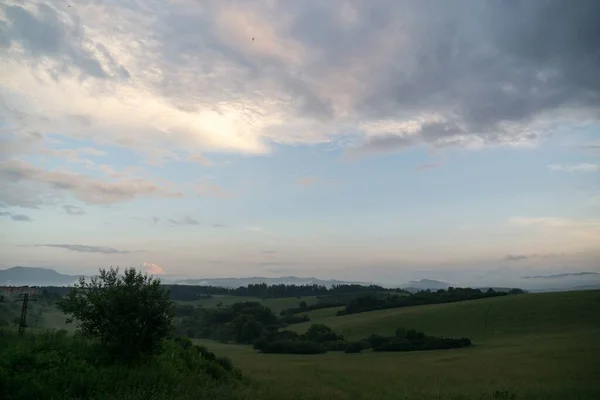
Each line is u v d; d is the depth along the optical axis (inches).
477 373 1549.0
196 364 832.3
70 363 589.6
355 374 1546.5
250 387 764.6
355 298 5083.7
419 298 4879.4
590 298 3555.6
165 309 734.5
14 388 479.8
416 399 825.5
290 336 3634.4
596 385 1090.7
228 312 4293.8
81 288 732.7
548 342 2534.5
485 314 3543.3
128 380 587.2
